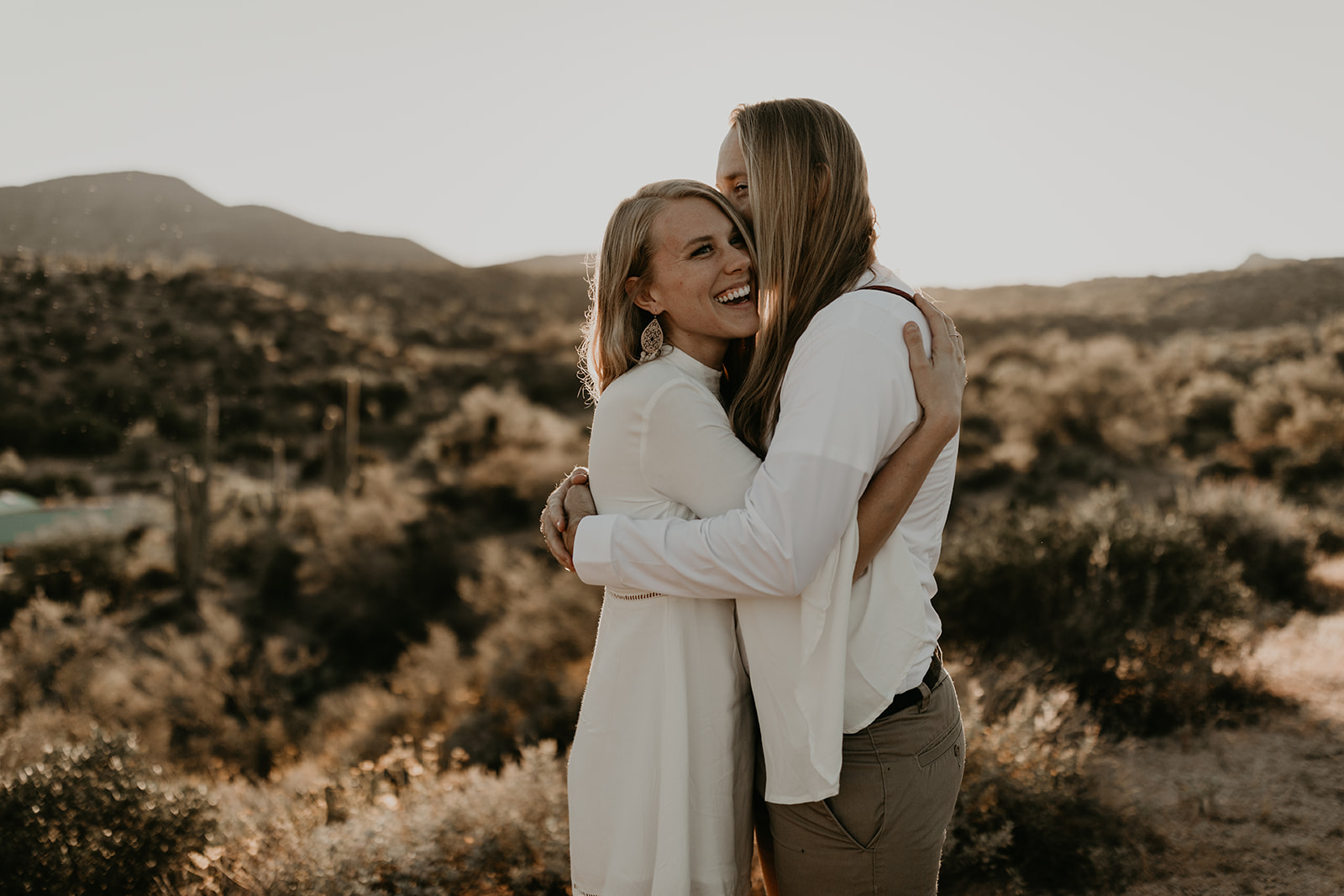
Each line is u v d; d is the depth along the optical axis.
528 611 9.06
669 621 1.74
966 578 6.51
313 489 24.61
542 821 3.56
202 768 8.28
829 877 1.70
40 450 28.14
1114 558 6.42
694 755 1.75
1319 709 4.98
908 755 1.66
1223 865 3.40
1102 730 4.88
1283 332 31.50
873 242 1.83
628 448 1.78
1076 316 48.62
